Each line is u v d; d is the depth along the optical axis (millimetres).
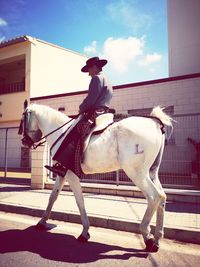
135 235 4172
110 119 3910
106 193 7062
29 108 4500
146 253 3395
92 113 3850
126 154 3449
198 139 8523
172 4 14539
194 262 3129
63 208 5426
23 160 12375
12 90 20406
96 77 3904
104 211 5109
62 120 4309
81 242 3770
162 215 3439
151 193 3307
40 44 17234
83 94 13234
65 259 3184
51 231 4320
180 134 8906
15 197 6770
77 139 3838
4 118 17281
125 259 3195
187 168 8211
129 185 7383
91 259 3189
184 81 10656
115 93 12094
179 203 5914
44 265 3014
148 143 3418
